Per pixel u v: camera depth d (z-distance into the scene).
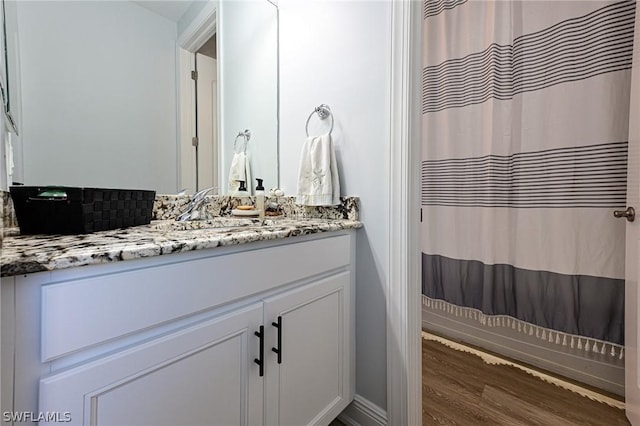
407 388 1.06
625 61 1.28
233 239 0.69
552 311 1.51
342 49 1.24
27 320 0.42
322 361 1.02
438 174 1.92
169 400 0.59
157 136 1.18
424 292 2.04
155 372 0.57
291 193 1.49
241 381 0.74
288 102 1.50
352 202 1.19
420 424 1.12
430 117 1.93
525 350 1.67
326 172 1.20
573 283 1.44
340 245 1.09
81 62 0.98
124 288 0.52
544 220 1.52
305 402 0.95
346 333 1.13
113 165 1.06
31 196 0.66
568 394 1.39
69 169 0.95
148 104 1.16
